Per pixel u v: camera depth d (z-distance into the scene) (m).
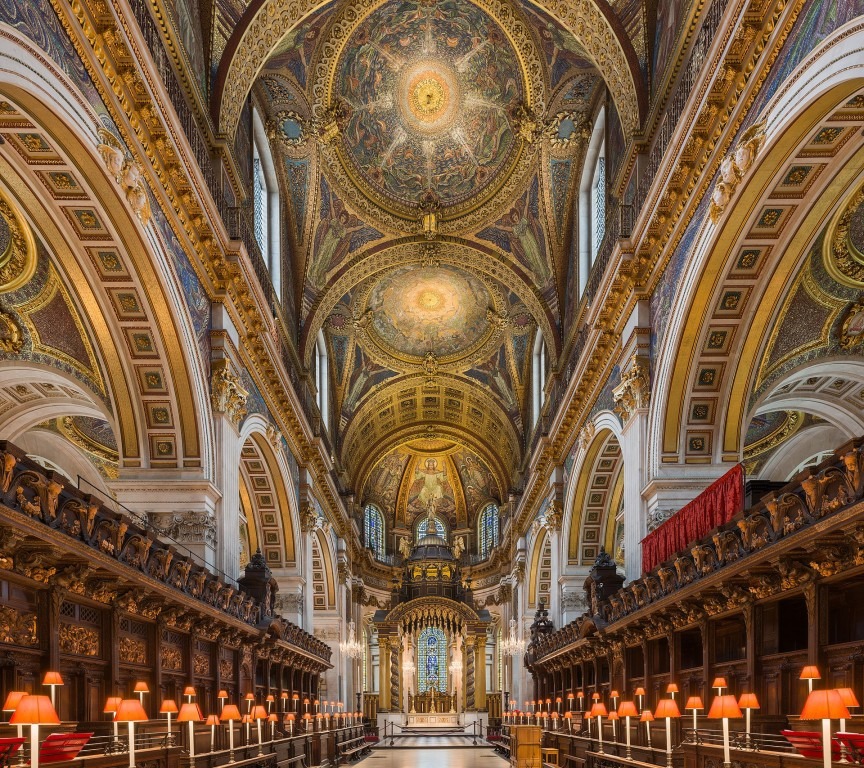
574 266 26.61
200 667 15.67
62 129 10.73
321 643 30.77
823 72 9.83
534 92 24.66
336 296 30.67
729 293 14.68
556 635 26.31
